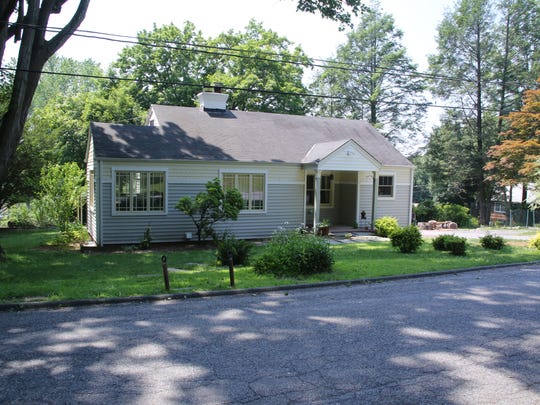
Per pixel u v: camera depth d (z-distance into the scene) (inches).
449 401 166.6
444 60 1381.6
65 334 234.7
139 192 622.8
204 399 164.7
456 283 388.2
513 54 1307.8
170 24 1295.5
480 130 1337.4
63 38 447.2
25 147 742.5
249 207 701.3
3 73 667.4
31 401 161.2
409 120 1542.8
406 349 219.8
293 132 823.7
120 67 1304.1
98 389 171.5
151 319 264.5
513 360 207.8
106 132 641.6
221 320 264.7
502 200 1508.4
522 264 499.2
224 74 1253.1
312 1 534.6
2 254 496.4
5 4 405.1
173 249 593.6
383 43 1530.5
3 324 251.1
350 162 727.7
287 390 173.0
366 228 789.2
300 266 398.9
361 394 170.7
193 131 719.7
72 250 588.4
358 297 330.3
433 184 1535.4
